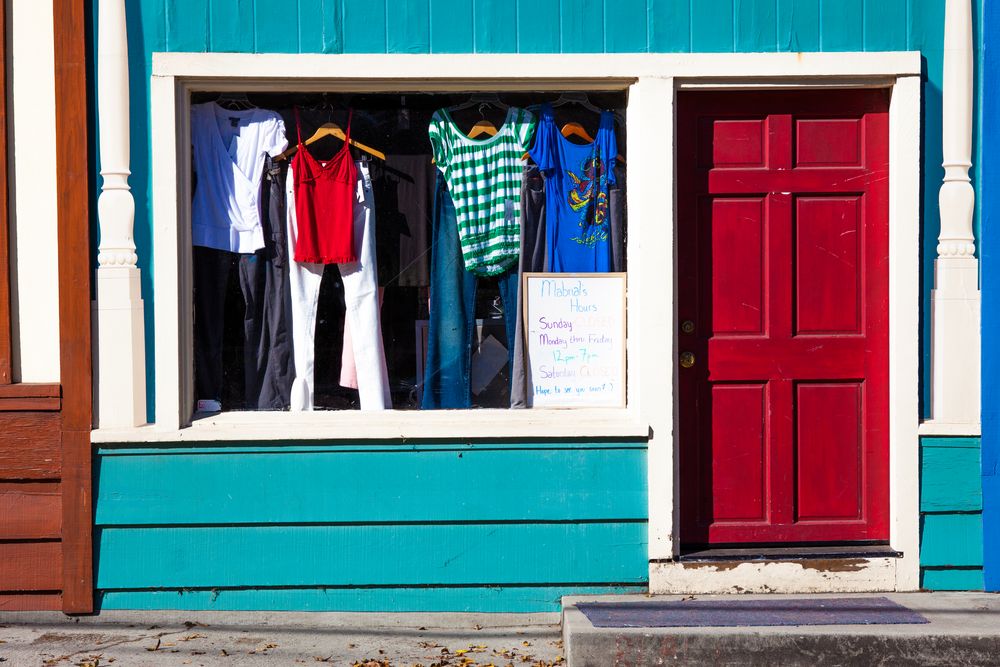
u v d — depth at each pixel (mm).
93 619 5121
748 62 5137
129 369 5086
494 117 5289
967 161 5195
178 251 5113
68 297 5062
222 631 5059
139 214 5113
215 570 5117
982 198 5219
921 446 5234
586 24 5141
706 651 4547
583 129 5293
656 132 5129
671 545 5168
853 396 5293
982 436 5219
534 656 4730
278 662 4648
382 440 5102
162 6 5070
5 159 5090
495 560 5152
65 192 5059
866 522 5324
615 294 5297
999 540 5234
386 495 5113
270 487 5098
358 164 5285
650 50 5145
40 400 5051
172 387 5074
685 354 5316
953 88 5184
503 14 5129
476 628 5152
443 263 5312
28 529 5082
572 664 4551
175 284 5090
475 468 5137
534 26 5137
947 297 5207
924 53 5211
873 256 5293
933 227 5270
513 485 5137
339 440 5102
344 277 5309
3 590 5098
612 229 5312
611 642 4539
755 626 4641
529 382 5305
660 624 4668
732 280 5316
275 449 5098
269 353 5281
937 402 5227
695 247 5309
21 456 5066
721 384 5324
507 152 5301
